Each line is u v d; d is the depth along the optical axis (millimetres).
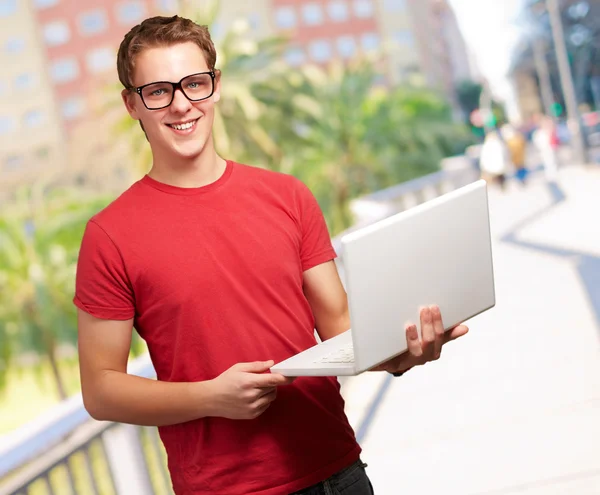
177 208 1661
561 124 33938
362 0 72812
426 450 3861
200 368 1633
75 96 70688
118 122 25156
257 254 1668
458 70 79438
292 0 71250
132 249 1621
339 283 1834
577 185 16641
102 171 36500
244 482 1641
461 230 1605
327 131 30234
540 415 3982
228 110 25594
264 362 1521
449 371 5078
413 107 35812
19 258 24812
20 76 70625
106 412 1607
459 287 1599
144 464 2805
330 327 1813
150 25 1659
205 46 1688
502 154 18062
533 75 67312
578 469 3301
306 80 30188
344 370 1394
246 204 1707
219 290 1628
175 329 1631
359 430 4367
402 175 33531
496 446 3719
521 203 15273
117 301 1624
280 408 1664
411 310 1489
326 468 1683
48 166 67375
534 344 5258
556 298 6473
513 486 3260
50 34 70750
